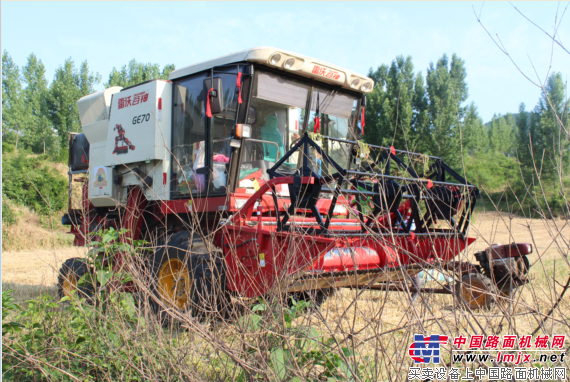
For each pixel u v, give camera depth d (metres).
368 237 4.05
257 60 4.90
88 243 3.38
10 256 11.23
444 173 4.98
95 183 6.87
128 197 6.04
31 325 3.05
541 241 12.04
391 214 5.08
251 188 5.15
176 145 5.68
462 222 4.66
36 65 43.81
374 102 31.02
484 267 4.84
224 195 5.03
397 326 2.32
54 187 18.19
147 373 2.60
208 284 4.23
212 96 4.74
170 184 5.69
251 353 2.38
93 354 2.81
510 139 50.62
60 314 3.20
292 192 3.93
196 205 5.27
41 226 15.84
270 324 2.39
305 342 2.39
